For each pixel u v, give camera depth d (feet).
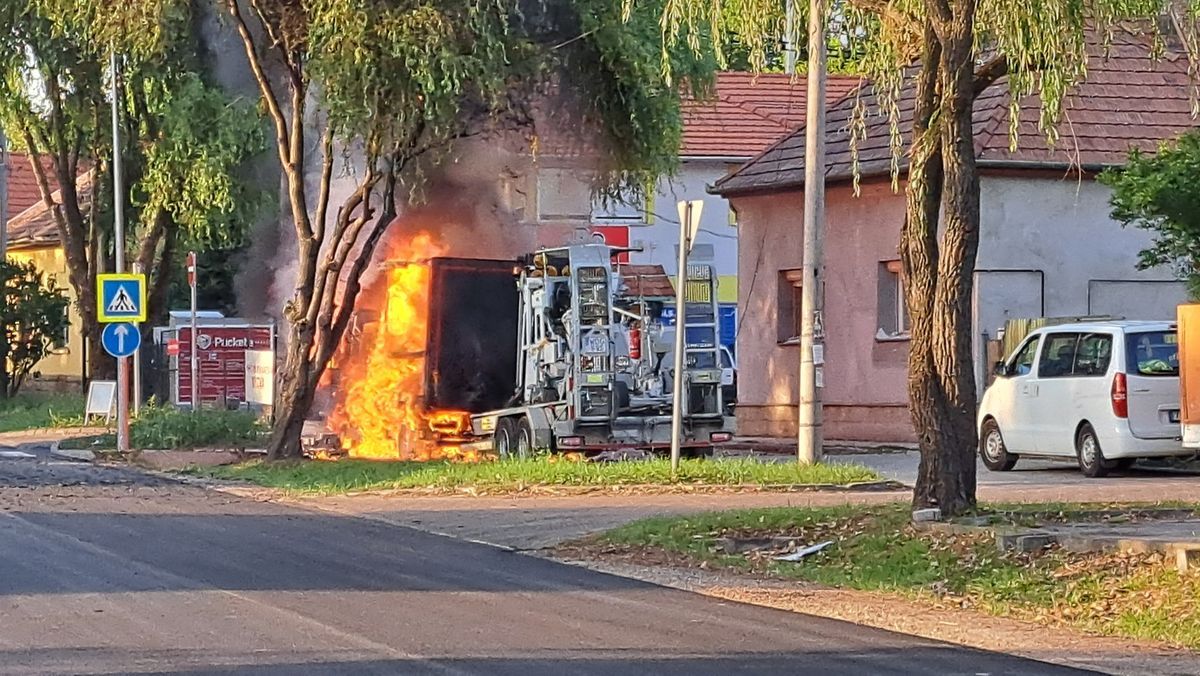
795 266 100.42
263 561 45.16
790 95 154.10
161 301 133.08
